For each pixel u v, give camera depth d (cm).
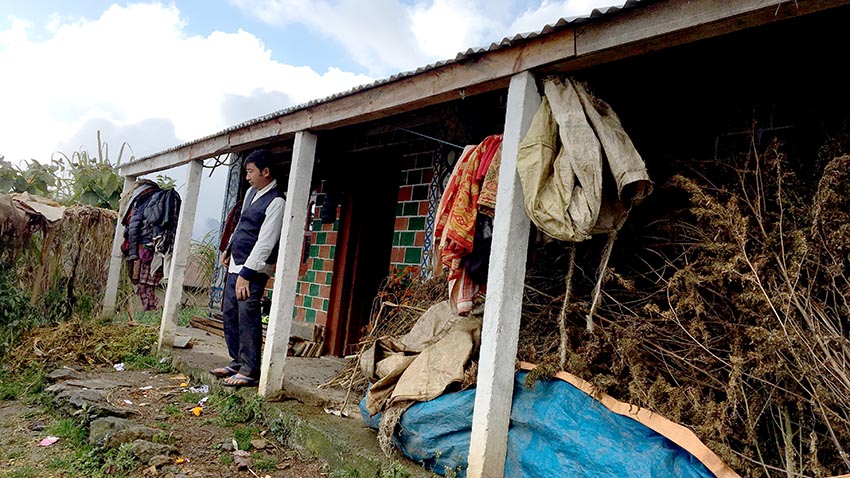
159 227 672
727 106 322
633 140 335
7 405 457
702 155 325
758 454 214
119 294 784
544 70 266
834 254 223
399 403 300
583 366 255
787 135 297
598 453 229
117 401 420
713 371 241
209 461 329
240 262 454
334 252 645
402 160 590
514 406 268
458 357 300
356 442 317
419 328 361
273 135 461
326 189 655
